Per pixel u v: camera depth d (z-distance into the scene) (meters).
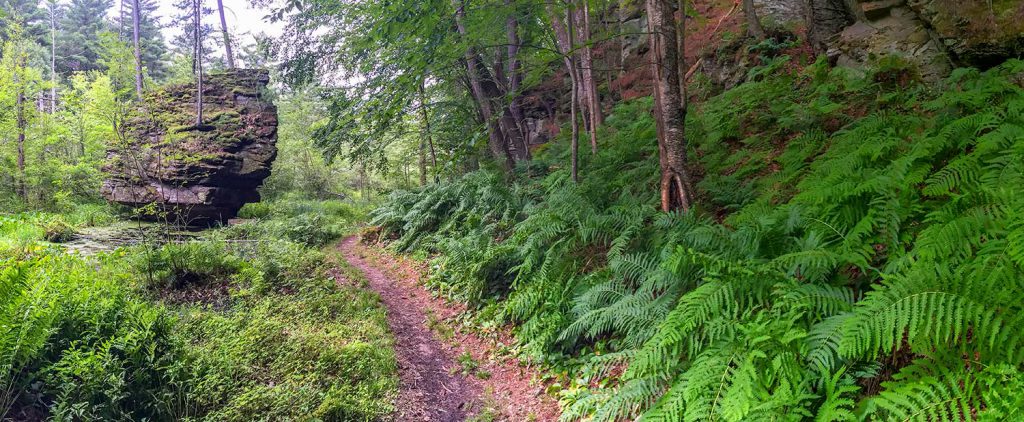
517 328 6.21
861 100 6.95
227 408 4.22
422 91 12.17
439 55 7.21
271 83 18.88
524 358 5.52
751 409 2.82
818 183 4.45
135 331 4.42
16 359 3.71
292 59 14.54
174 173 14.05
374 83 8.75
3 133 17.59
